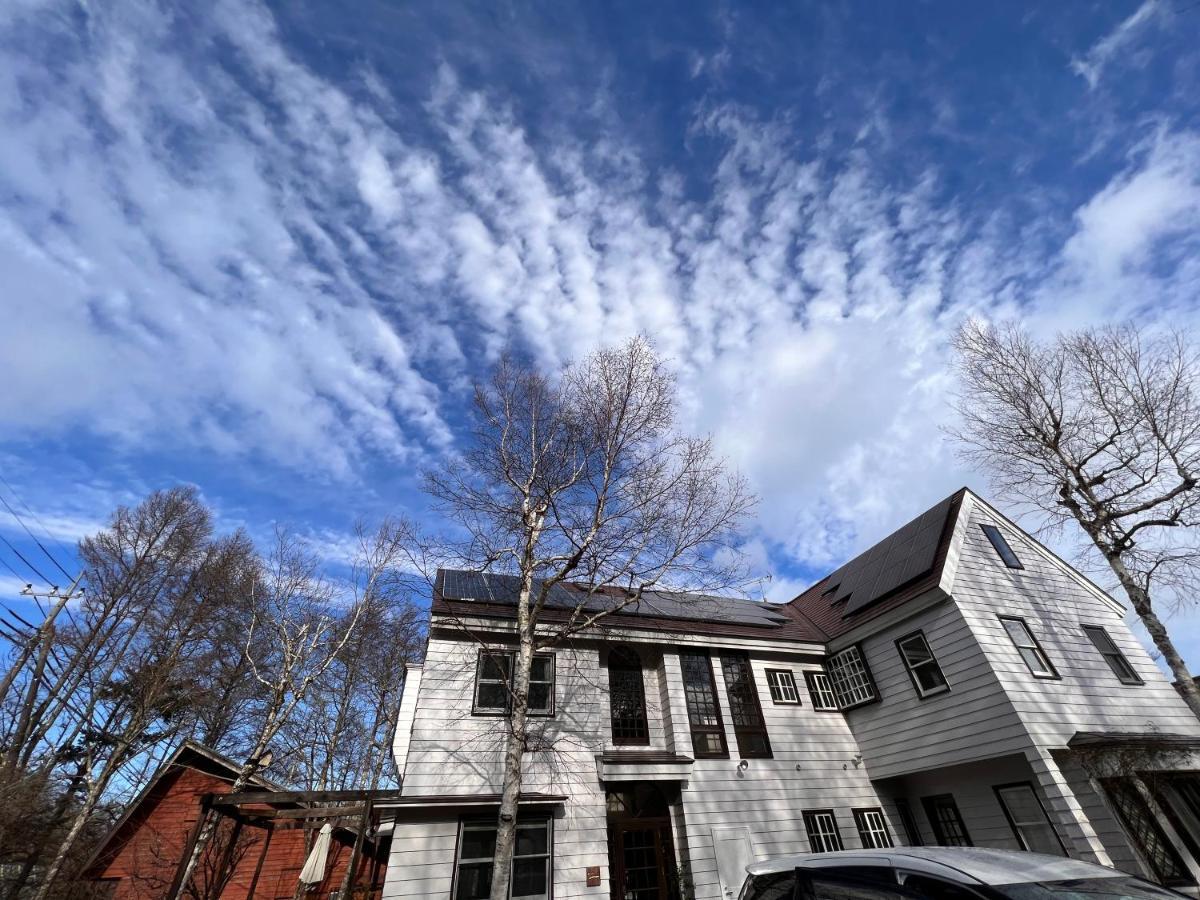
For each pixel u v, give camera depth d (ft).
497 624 40.63
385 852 50.34
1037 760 34.35
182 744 51.47
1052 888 11.50
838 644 50.72
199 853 39.96
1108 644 45.34
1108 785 35.32
